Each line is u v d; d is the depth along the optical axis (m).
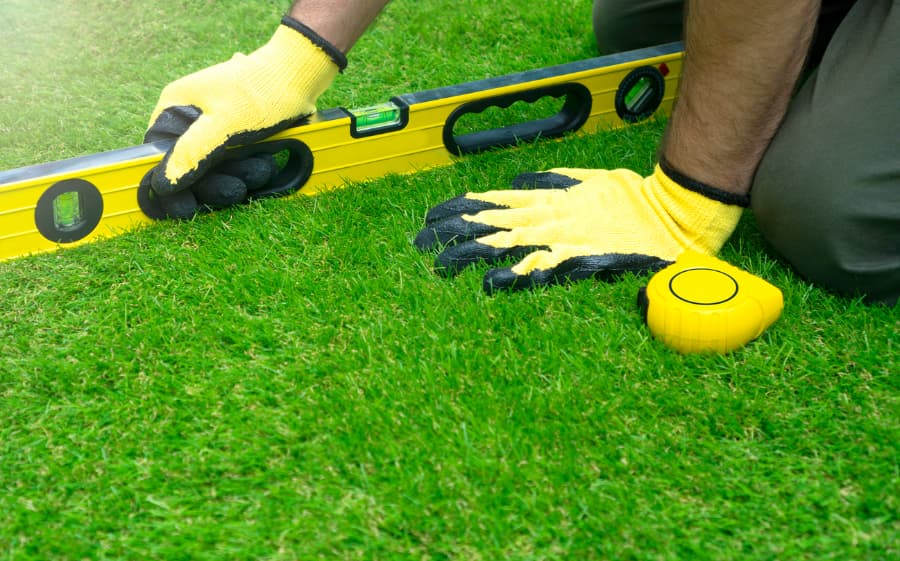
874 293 1.62
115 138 2.28
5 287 1.67
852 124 1.51
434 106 2.06
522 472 1.27
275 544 1.18
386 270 1.73
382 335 1.55
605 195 1.81
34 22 2.94
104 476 1.28
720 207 1.68
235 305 1.65
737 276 1.55
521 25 2.98
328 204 1.96
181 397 1.43
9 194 1.68
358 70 2.71
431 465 1.29
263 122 1.83
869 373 1.48
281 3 3.10
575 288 1.67
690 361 1.50
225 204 1.89
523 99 2.17
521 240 1.71
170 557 1.16
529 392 1.41
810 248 1.61
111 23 2.93
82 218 1.79
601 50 2.85
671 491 1.27
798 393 1.45
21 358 1.51
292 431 1.35
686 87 1.65
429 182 2.05
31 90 2.52
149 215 1.86
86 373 1.47
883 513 1.22
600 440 1.34
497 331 1.57
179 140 1.77
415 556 1.16
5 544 1.18
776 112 1.62
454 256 1.69
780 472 1.29
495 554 1.16
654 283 1.57
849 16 1.63
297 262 1.76
